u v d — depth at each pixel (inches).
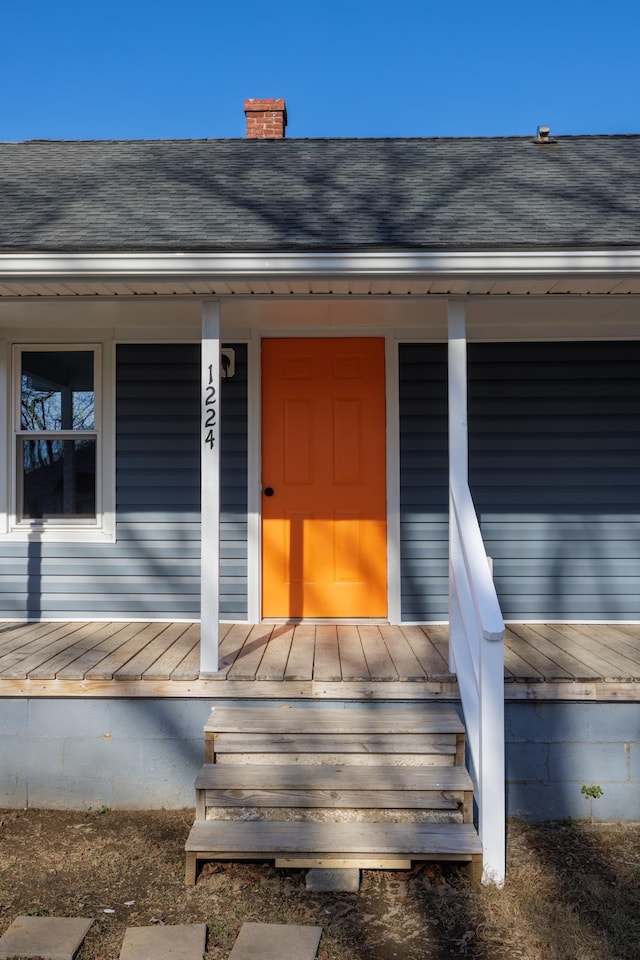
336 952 109.3
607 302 174.7
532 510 212.8
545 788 151.1
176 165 219.6
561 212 174.1
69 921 115.6
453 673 153.3
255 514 211.8
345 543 214.4
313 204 181.6
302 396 214.7
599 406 212.7
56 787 153.8
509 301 171.8
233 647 179.3
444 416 212.5
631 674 152.1
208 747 141.8
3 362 213.5
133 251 151.6
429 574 211.8
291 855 126.7
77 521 215.8
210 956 108.4
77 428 215.0
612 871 131.8
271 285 161.2
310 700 151.3
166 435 213.0
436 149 236.5
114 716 153.9
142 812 153.2
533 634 196.5
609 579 212.2
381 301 170.7
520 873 130.8
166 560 212.5
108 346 212.8
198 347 213.2
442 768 139.6
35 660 164.7
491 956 108.6
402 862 126.1
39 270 153.3
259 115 283.9
